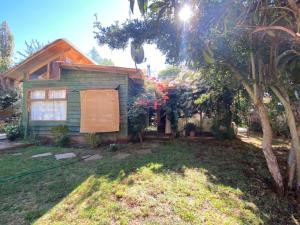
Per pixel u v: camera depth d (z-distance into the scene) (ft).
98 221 11.21
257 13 13.07
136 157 22.12
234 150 26.99
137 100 29.19
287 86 17.75
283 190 17.21
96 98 29.76
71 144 29.99
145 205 12.74
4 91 53.52
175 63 18.33
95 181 15.87
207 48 14.90
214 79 22.74
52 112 32.45
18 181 16.26
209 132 34.40
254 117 42.91
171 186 15.24
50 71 33.06
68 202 13.05
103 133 30.12
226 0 12.87
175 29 14.96
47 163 20.66
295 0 11.48
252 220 12.62
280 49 16.39
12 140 31.86
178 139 31.94
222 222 11.81
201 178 17.13
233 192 15.51
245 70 18.52
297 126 18.02
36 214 11.84
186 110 33.19
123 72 29.14
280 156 27.55
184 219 11.69
